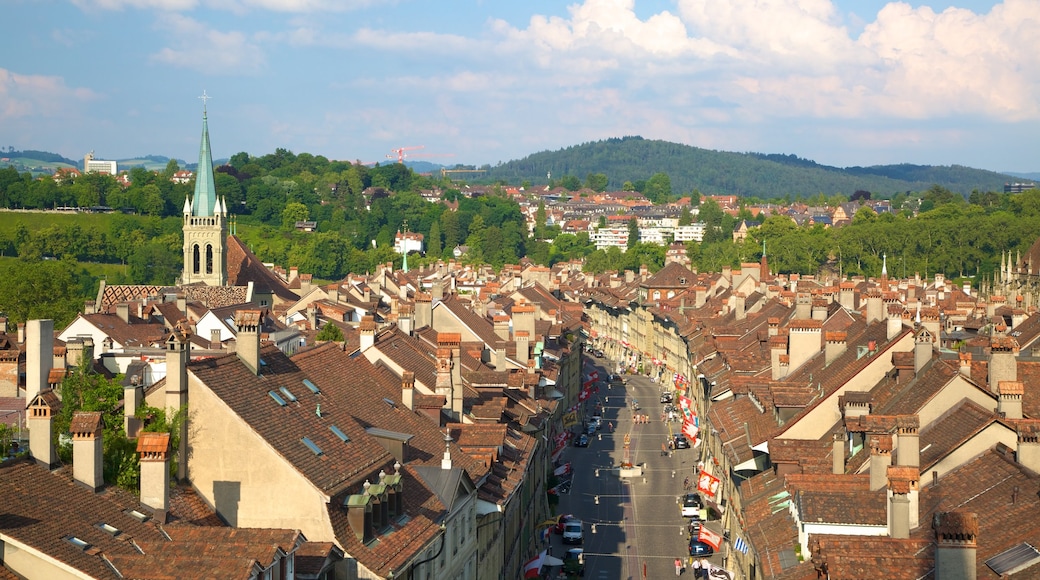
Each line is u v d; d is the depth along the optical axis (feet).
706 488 442.50
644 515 465.88
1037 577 182.70
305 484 201.98
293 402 226.58
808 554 240.94
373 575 197.88
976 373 294.87
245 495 202.69
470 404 354.95
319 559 191.31
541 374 483.51
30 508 169.99
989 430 250.37
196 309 579.07
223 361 219.00
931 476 250.16
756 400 416.46
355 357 312.91
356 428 237.86
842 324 493.77
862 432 288.10
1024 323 463.01
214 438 204.54
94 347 415.64
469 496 264.31
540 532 409.90
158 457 189.37
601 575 383.65
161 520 187.83
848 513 243.60
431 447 277.64
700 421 600.80
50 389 232.73
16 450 205.57
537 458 408.87
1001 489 226.38
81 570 160.25
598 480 531.50
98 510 179.73
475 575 270.87
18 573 160.86
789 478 266.77
